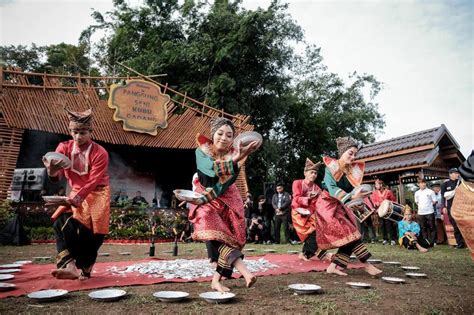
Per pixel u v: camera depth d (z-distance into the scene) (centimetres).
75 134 434
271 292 386
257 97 2247
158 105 1438
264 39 2056
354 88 3359
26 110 1209
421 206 1159
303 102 2994
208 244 404
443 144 1345
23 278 442
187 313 302
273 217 1310
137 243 1125
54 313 297
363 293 382
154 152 1862
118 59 2480
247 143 362
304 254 657
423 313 312
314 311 308
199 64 2020
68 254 417
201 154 388
